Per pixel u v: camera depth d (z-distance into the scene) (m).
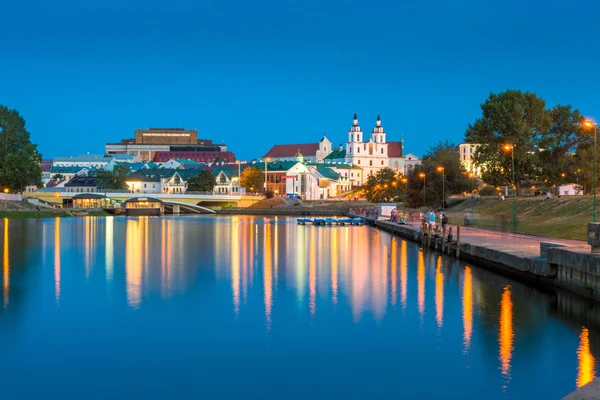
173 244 105.62
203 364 36.75
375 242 111.06
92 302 52.47
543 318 45.97
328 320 46.09
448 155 195.50
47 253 89.62
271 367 36.19
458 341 40.59
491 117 155.12
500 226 110.50
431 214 101.44
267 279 64.81
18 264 76.50
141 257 84.88
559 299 52.19
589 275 47.19
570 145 158.25
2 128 198.12
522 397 31.78
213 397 32.38
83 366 36.50
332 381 34.16
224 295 55.56
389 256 86.50
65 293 56.47
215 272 70.00
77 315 47.78
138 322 45.69
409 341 40.72
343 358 37.56
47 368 36.16
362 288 59.19
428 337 41.56
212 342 40.78
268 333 42.72
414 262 78.81
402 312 48.50
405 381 33.97
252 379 34.50
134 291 57.44
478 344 39.91
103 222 174.50
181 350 39.16
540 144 154.38
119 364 36.75
